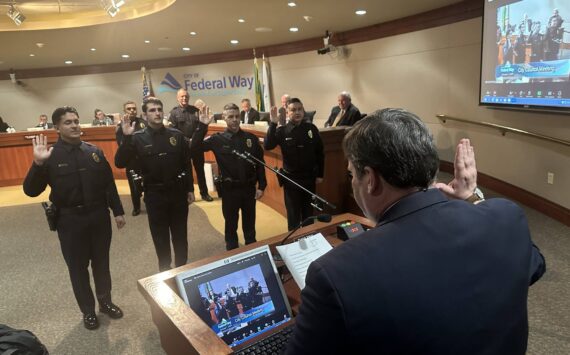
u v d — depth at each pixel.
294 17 5.62
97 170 2.39
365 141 0.69
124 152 2.73
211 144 3.04
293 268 1.29
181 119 5.06
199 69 9.94
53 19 5.82
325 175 3.92
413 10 5.52
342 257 0.61
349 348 0.57
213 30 6.34
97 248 2.46
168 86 10.26
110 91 10.54
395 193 0.69
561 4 3.22
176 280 1.18
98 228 2.42
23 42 6.41
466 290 0.60
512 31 3.88
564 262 2.82
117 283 3.03
